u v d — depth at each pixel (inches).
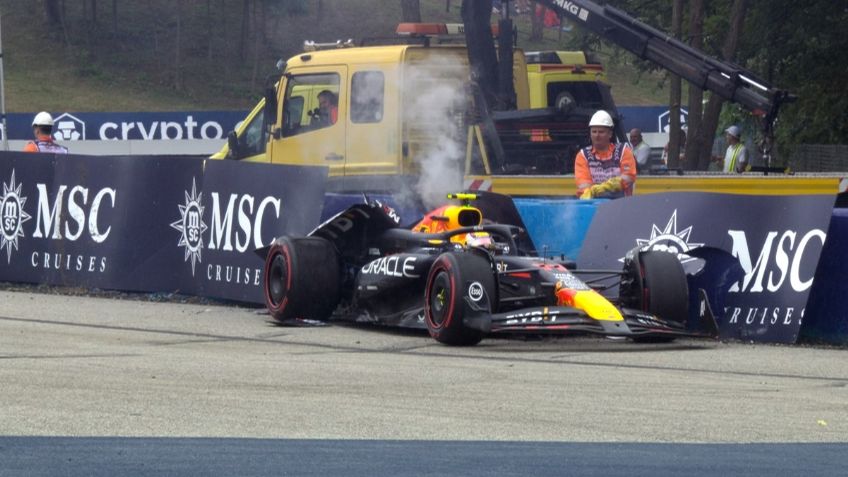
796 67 3964.1
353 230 1614.2
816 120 4040.4
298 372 1136.8
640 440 820.6
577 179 1877.5
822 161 3762.3
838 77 3949.3
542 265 1418.6
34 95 7839.6
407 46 2316.7
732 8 3543.3
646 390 1055.6
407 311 1485.0
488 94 2434.8
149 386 1031.0
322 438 805.2
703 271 1541.6
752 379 1147.3
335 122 2369.6
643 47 2423.7
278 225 1796.3
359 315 1563.7
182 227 1941.4
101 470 681.0
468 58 2390.5
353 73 2347.4
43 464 696.4
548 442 802.8
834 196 1454.2
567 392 1035.9
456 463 717.3
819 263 1480.1
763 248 1499.8
